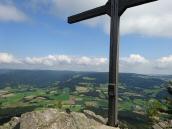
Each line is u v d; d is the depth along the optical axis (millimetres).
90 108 170000
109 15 10633
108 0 10672
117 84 10234
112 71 10242
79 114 10648
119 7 10180
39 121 10219
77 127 9984
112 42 10328
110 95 10227
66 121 10172
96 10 11281
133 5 9836
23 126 10258
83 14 12031
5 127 12555
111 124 10180
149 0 9336
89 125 10219
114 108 10133
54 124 10000
